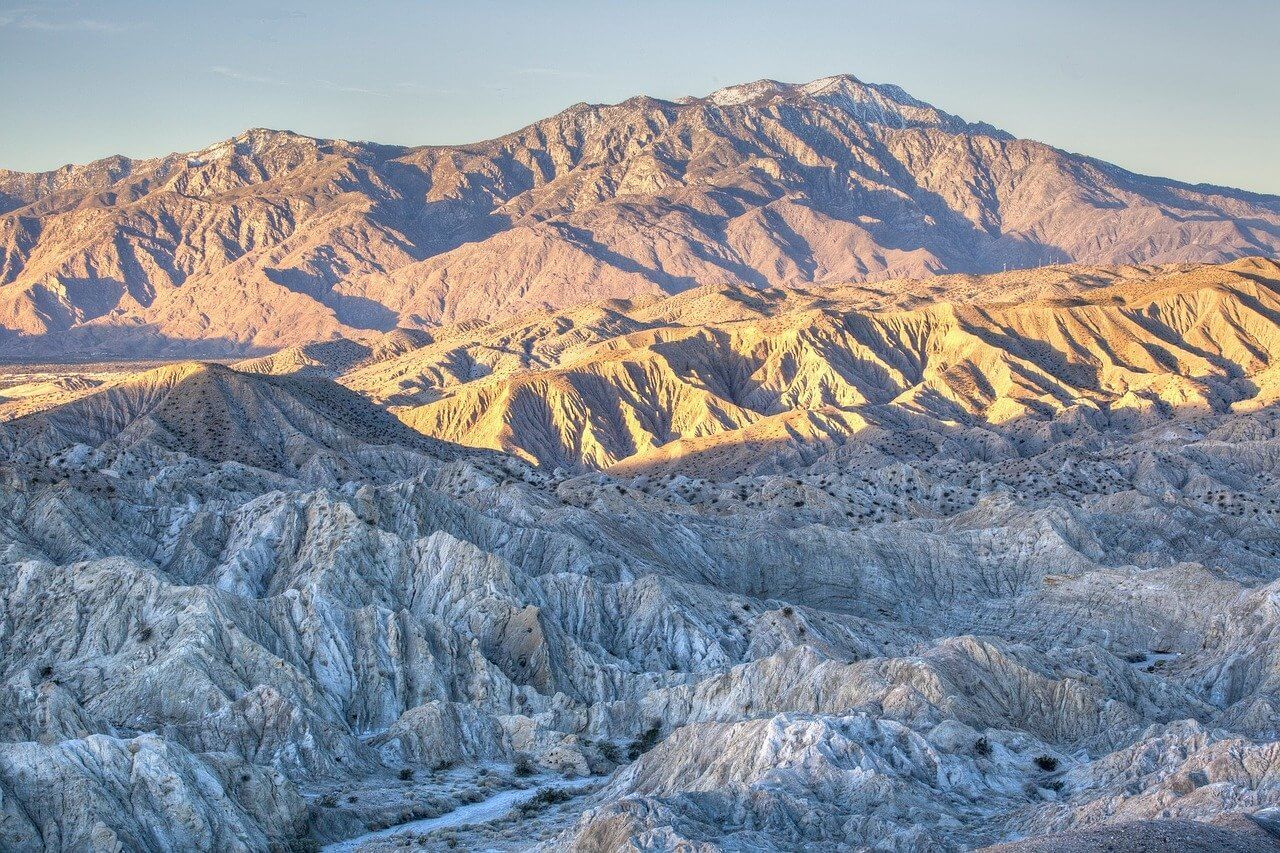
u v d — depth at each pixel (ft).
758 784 341.62
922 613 655.76
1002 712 444.55
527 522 643.45
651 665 532.73
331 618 480.23
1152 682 479.41
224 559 551.59
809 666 455.22
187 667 428.15
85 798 329.72
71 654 458.09
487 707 473.67
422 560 542.98
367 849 357.82
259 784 365.20
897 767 363.35
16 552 512.63
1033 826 330.54
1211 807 308.81
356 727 456.86
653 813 318.24
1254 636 512.22
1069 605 627.05
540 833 356.59
